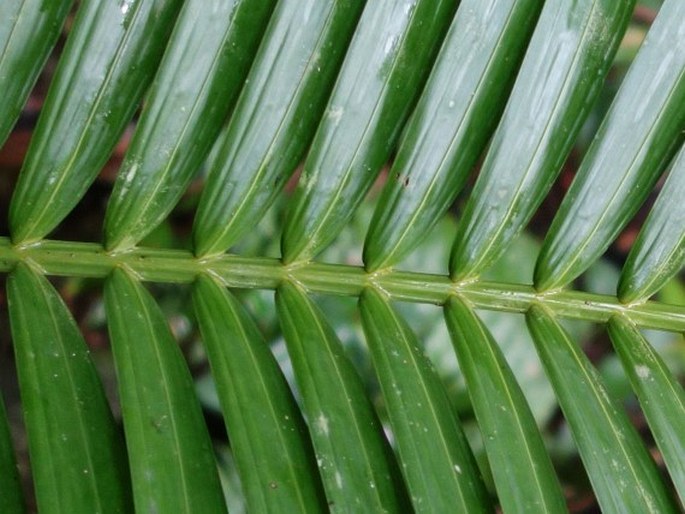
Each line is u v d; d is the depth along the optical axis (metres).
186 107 0.58
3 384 0.95
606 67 0.60
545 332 0.60
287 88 0.58
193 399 0.55
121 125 0.58
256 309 0.92
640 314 0.61
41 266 0.58
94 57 0.57
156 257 0.59
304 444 0.55
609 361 1.00
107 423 0.55
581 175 0.61
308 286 0.60
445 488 0.55
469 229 0.60
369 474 0.55
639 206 0.61
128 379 0.55
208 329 0.57
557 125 0.60
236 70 0.58
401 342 0.58
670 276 0.61
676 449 0.58
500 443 0.57
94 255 0.58
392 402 0.57
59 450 0.54
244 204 0.59
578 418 0.58
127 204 0.58
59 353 0.56
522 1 0.59
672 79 0.60
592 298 0.61
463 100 0.59
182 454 0.54
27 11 0.57
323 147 0.59
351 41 0.59
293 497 0.54
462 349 0.59
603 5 0.59
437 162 0.60
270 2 0.58
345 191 0.59
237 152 0.59
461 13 0.59
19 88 0.57
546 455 0.57
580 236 0.61
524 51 0.60
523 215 0.60
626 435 0.58
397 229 0.60
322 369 0.57
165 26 0.58
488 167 0.60
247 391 0.56
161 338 0.57
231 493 0.90
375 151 0.59
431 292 0.61
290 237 0.59
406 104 0.59
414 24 0.59
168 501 0.53
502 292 0.61
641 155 0.60
